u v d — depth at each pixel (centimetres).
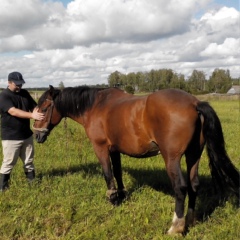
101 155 512
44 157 816
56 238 425
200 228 439
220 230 426
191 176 439
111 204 522
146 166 732
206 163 730
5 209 507
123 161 773
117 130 466
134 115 438
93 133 511
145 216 473
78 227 451
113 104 487
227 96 4519
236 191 425
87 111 527
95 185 601
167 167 412
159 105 408
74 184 602
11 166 597
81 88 538
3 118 580
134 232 432
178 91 422
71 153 858
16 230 446
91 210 502
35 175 660
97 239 421
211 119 396
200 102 408
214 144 399
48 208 504
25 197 547
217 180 433
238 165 710
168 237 409
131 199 548
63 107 550
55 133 1121
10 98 577
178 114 396
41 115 555
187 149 426
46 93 561
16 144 586
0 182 595
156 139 419
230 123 1525
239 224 438
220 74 8900
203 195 551
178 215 414
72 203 520
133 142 448
